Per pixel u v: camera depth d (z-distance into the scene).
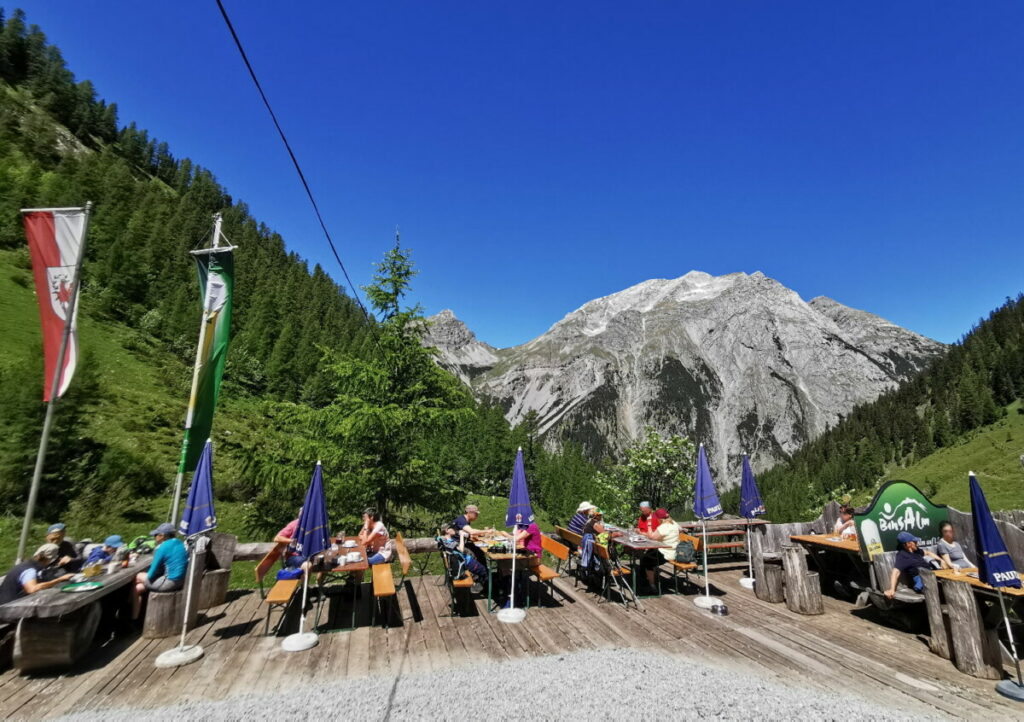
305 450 12.45
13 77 122.25
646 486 19.56
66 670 5.44
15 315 38.38
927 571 6.12
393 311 14.24
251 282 91.88
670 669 5.36
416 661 5.67
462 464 52.28
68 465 17.75
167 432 29.80
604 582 8.20
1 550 14.07
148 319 55.41
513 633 6.57
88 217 7.09
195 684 5.11
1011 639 4.93
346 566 6.78
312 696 4.77
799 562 7.48
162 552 6.61
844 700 4.68
